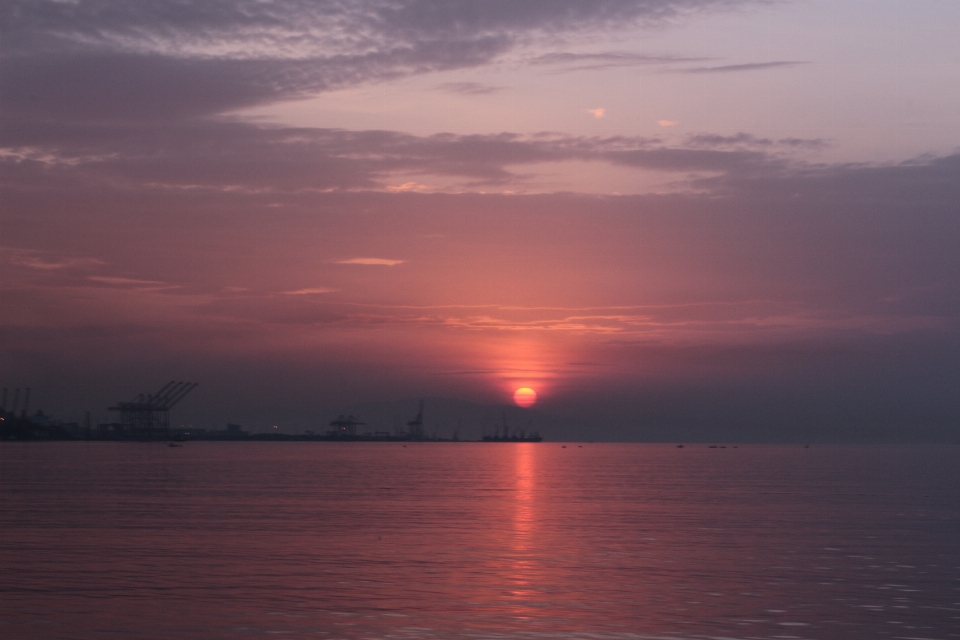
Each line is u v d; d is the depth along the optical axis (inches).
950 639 895.1
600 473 4768.7
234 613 973.2
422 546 1487.5
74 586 1112.2
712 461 7519.7
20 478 3673.7
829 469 5447.8
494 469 5423.2
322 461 6953.7
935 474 4648.1
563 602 1036.5
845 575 1221.7
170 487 3088.1
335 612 979.9
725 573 1232.8
